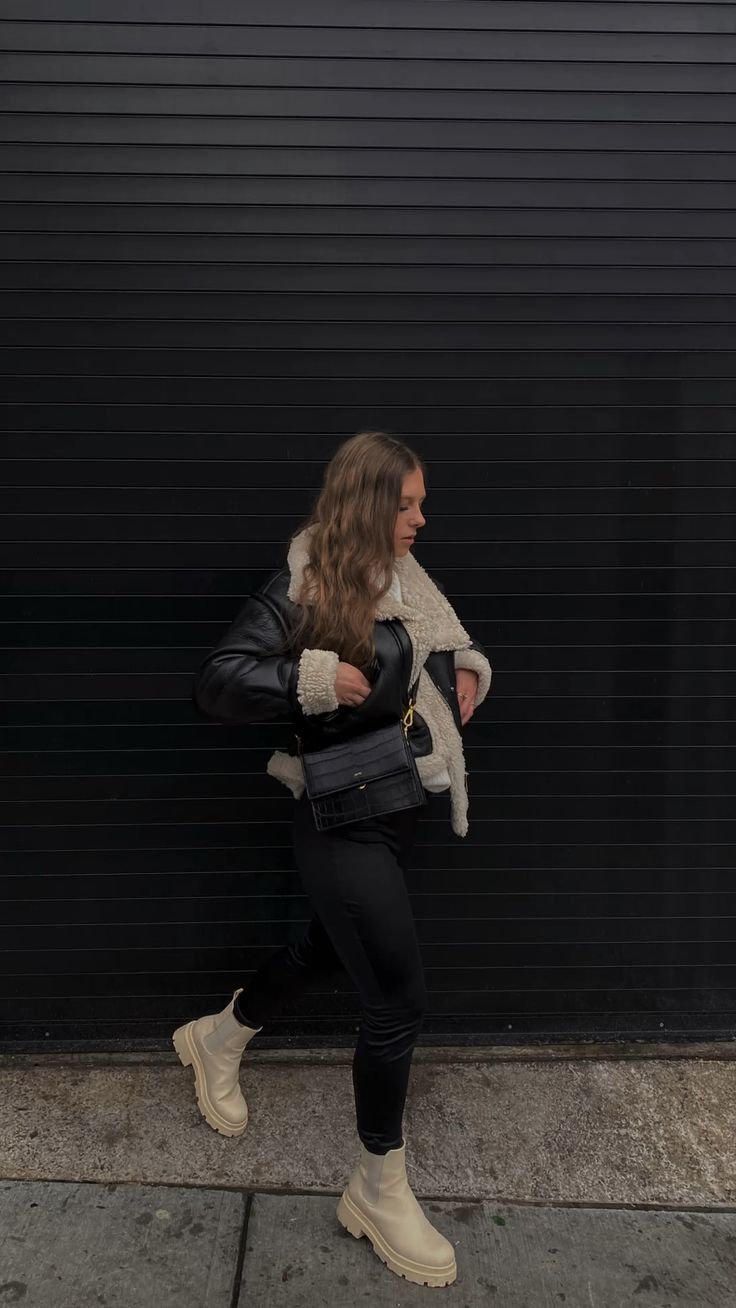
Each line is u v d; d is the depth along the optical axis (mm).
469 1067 2727
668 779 2742
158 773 2674
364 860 1896
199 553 2574
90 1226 2117
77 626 2590
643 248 2492
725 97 2436
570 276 2498
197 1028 2496
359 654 1848
